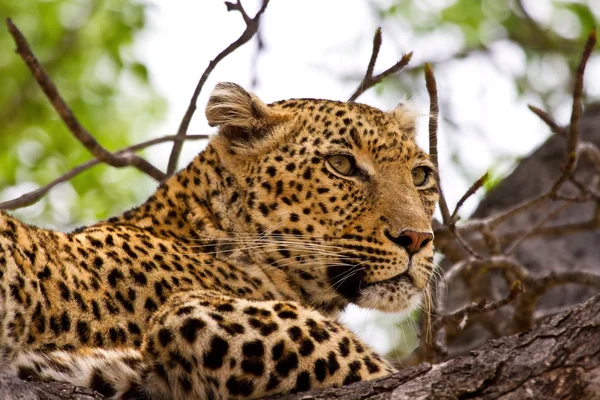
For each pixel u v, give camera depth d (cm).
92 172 1980
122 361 890
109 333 935
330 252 1077
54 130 2083
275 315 902
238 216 1082
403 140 1149
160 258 1002
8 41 2141
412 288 1091
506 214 1284
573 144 1163
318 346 898
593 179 1617
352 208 1091
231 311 892
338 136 1112
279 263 1080
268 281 1071
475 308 1124
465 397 757
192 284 1001
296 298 1091
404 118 1247
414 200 1112
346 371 904
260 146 1102
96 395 806
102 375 884
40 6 2158
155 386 890
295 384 885
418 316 1464
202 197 1088
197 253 1041
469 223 1285
